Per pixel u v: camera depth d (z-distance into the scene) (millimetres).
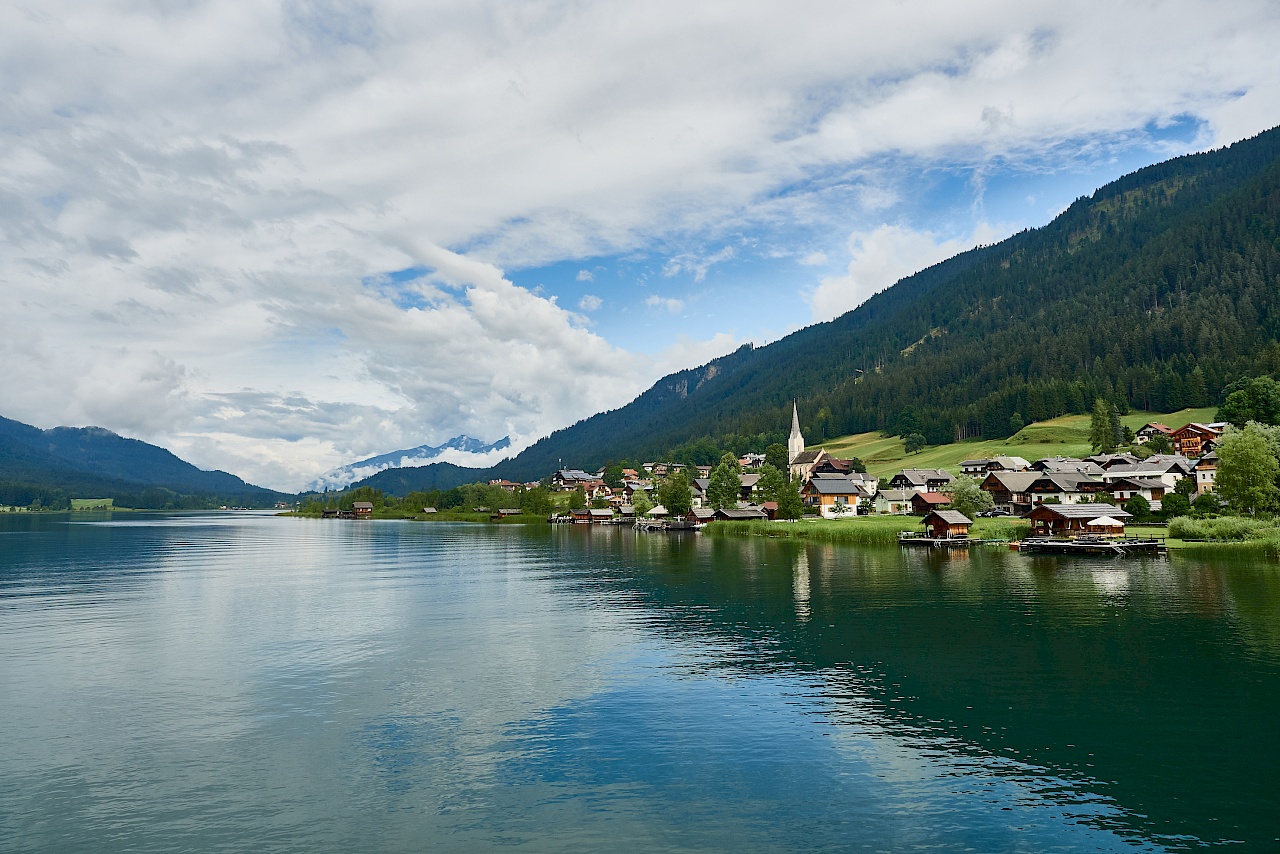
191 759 32062
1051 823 25906
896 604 66375
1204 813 26484
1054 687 40625
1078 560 95938
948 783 29094
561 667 46531
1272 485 110375
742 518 191875
